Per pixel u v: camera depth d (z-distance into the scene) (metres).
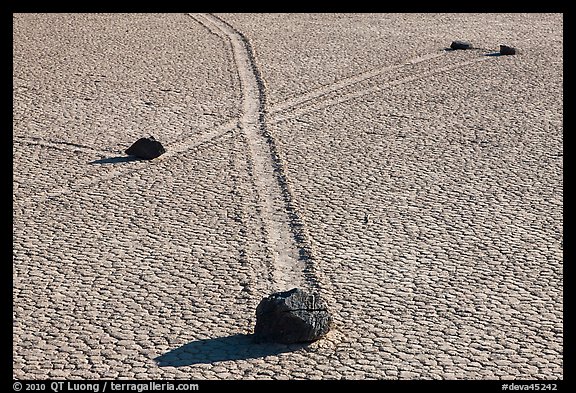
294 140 23.89
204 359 14.53
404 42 33.38
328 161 22.53
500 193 20.80
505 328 15.48
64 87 27.84
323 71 29.67
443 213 19.80
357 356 14.63
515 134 24.34
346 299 16.34
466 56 31.52
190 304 16.20
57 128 24.53
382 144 23.62
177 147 23.34
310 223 19.30
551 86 28.23
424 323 15.62
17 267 17.39
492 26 35.97
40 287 16.72
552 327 15.50
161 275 17.19
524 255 18.00
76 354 14.70
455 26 36.00
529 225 19.27
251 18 36.88
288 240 18.56
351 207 20.05
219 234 18.81
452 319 15.75
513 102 26.81
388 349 14.84
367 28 35.56
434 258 17.88
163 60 30.78
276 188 21.00
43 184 21.11
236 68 29.97
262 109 26.11
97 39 33.28
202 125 24.86
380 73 29.55
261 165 22.28
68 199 20.38
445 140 23.92
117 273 17.23
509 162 22.53
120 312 15.93
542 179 21.56
